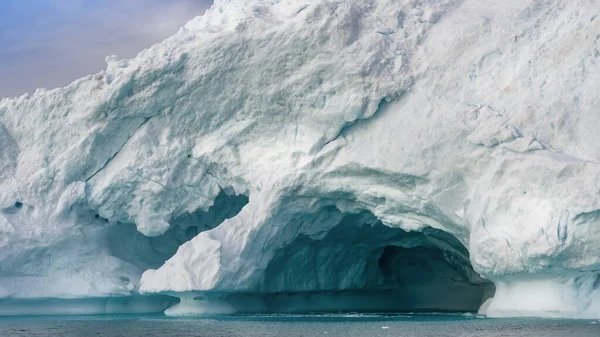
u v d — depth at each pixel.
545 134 26.75
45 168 35.44
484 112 27.84
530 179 25.95
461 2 32.53
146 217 34.91
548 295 26.05
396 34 31.64
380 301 41.25
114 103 33.94
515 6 30.55
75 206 35.50
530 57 28.48
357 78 30.23
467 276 37.59
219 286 30.58
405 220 31.02
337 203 32.44
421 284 41.81
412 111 29.50
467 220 28.09
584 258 24.70
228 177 34.16
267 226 32.31
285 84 31.67
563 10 29.45
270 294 36.84
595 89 26.77
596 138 25.95
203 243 31.03
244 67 32.41
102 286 34.88
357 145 30.58
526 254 25.27
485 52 29.58
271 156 32.47
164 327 26.83
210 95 33.19
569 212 24.70
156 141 34.38
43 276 35.25
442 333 22.33
